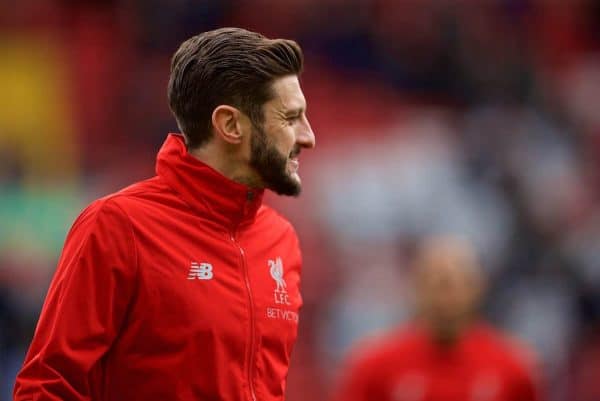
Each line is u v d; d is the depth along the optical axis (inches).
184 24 2065.7
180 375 445.7
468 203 1788.9
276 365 477.4
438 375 933.2
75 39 2023.9
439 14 2140.7
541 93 2111.2
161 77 1975.9
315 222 1729.8
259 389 464.8
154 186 470.6
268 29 2108.8
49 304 447.5
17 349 1371.8
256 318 466.9
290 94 471.5
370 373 944.9
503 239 1760.6
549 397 1563.7
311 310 1628.9
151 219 457.4
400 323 1595.7
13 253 1589.6
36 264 1588.3
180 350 447.2
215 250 466.0
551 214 1827.0
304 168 1817.2
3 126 1887.3
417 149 1905.8
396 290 1652.3
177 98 477.4
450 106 2084.2
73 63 1987.0
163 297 448.5
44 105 1920.5
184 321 448.8
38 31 2026.3
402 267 1695.4
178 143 475.8
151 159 1850.4
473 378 932.6
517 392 942.4
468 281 934.4
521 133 1994.3
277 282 486.6
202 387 447.2
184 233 462.0
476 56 2123.5
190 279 454.3
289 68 471.8
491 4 2231.8
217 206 470.9
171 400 445.4
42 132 1888.5
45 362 434.6
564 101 2133.4
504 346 949.2
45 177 1804.9
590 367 1587.1
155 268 449.4
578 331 1643.7
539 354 1606.8
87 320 438.3
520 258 1739.7
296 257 512.4
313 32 2128.4
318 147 1909.4
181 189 468.8
